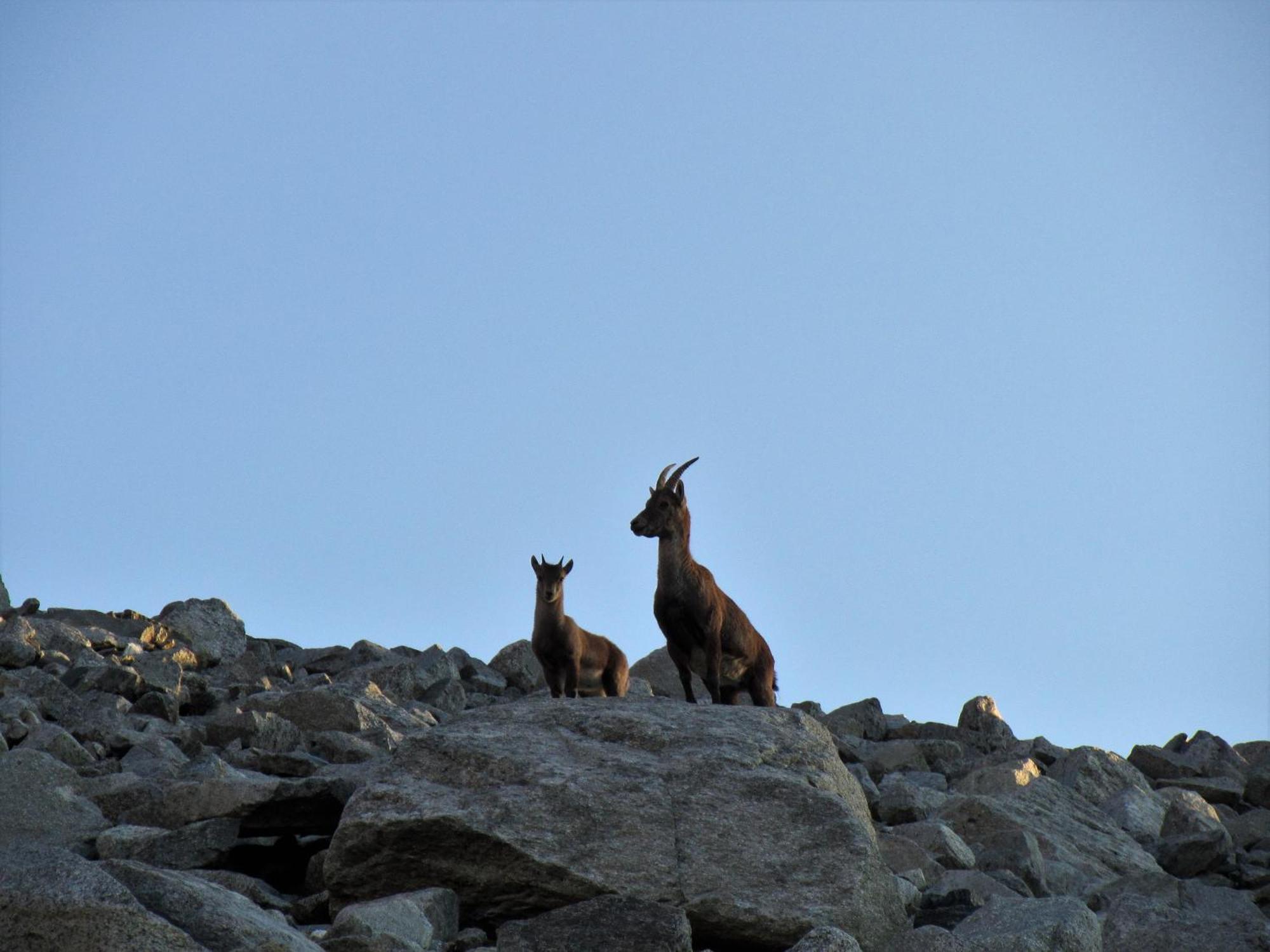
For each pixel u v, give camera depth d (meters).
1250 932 32.22
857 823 32.94
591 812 32.59
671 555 57.50
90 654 63.97
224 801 35.97
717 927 30.81
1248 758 75.62
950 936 29.22
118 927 22.80
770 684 60.84
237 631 77.75
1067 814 53.41
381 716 59.59
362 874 32.69
